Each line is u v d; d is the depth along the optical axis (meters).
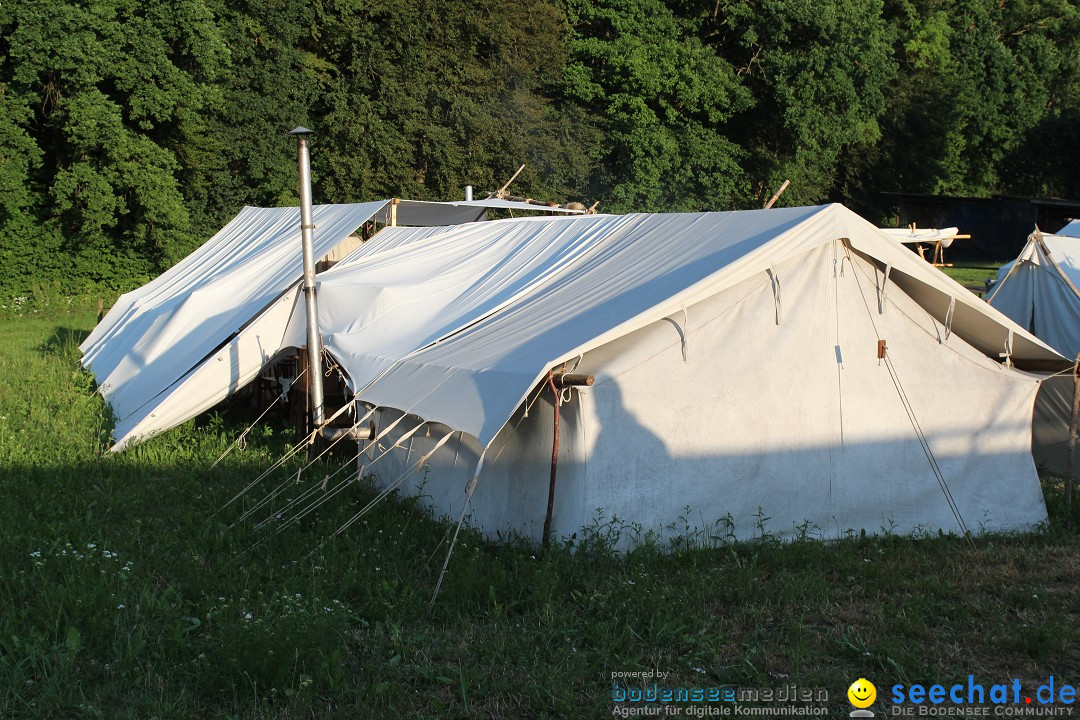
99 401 12.81
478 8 33.28
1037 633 5.79
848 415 8.19
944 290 8.17
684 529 7.63
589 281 9.16
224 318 12.73
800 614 6.29
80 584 6.25
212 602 6.24
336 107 32.31
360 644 5.77
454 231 12.62
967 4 53.47
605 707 5.00
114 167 27.44
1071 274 14.74
